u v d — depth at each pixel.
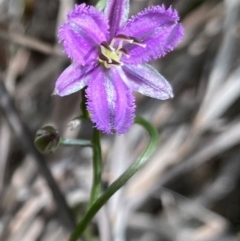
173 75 0.28
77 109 0.28
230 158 0.29
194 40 0.28
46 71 0.28
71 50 0.20
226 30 0.27
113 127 0.20
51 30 0.29
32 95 0.29
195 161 0.27
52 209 0.26
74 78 0.20
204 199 0.28
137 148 0.27
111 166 0.26
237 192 0.29
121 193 0.26
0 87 0.25
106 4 0.20
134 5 0.28
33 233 0.26
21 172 0.27
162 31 0.21
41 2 0.29
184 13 0.28
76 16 0.20
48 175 0.25
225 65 0.27
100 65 0.21
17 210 0.26
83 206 0.26
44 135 0.21
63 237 0.26
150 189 0.27
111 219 0.26
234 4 0.27
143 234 0.27
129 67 0.21
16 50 0.28
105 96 0.20
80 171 0.27
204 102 0.27
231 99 0.27
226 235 0.27
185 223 0.28
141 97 0.28
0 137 0.27
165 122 0.28
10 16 0.28
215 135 0.27
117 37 0.21
